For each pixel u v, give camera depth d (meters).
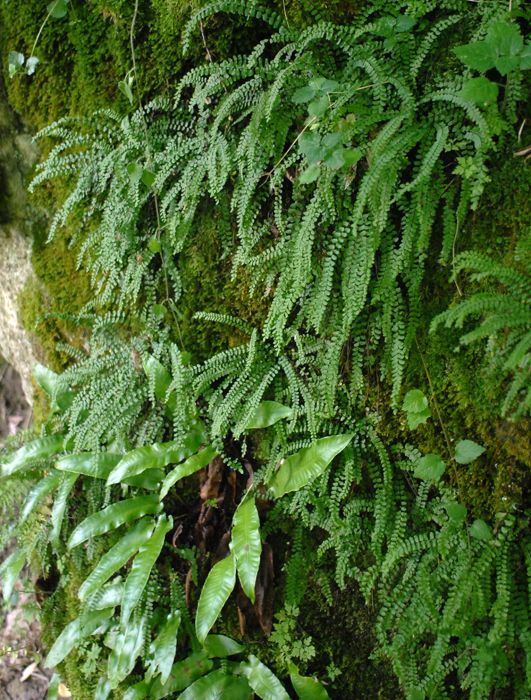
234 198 2.77
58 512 3.37
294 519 3.00
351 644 2.95
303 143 2.31
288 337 2.71
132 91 3.23
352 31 2.40
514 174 2.28
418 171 2.30
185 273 3.24
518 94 2.12
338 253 2.44
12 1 3.56
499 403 2.39
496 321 2.11
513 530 2.40
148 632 3.16
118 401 3.26
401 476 2.70
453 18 2.28
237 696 2.99
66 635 3.44
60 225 3.75
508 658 2.44
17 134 3.81
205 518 3.21
